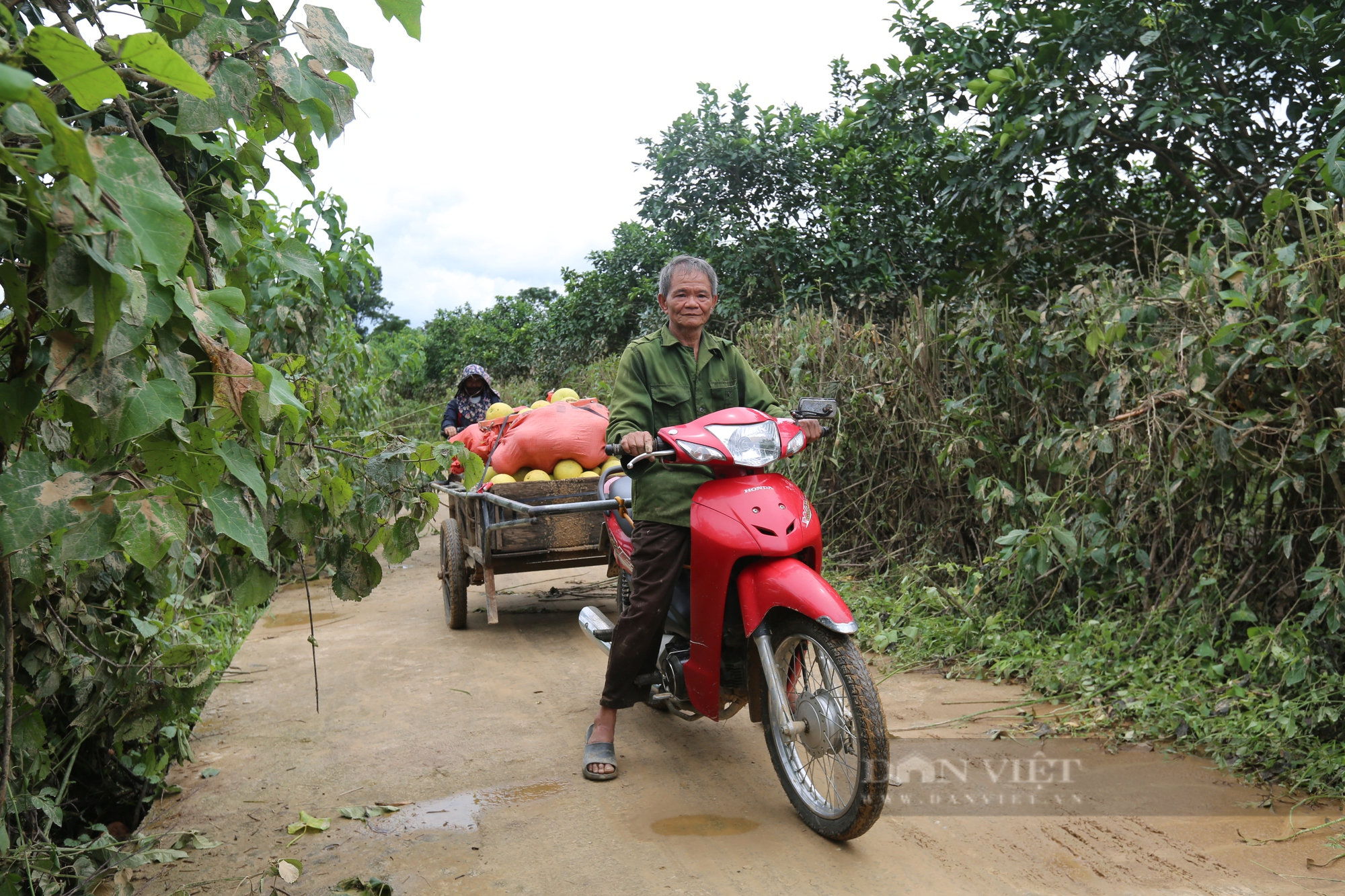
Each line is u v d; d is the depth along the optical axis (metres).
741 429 3.04
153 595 2.87
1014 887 2.51
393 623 5.95
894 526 6.23
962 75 6.41
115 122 2.02
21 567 1.87
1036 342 4.74
